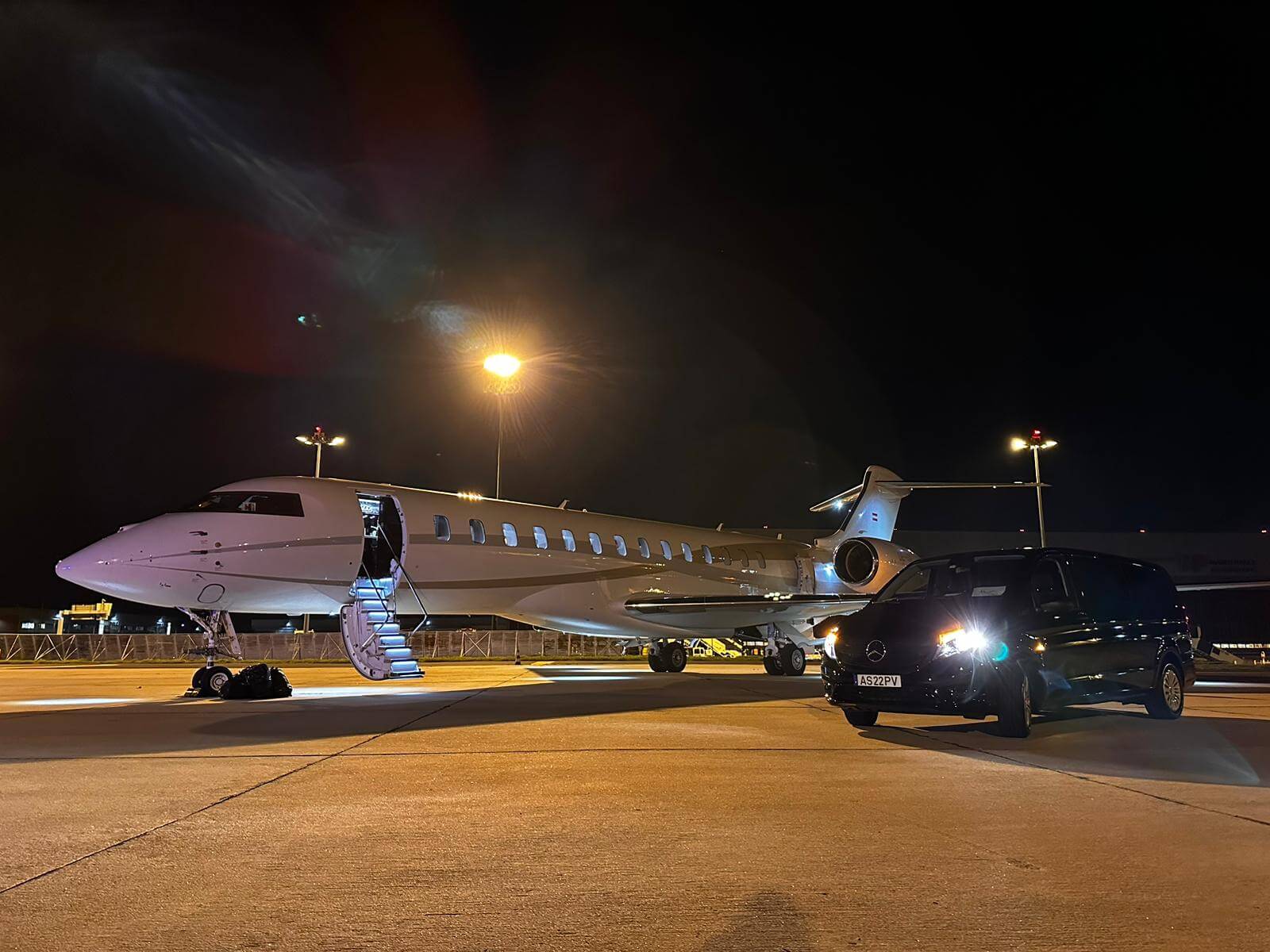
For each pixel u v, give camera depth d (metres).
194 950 3.05
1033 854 4.36
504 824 4.98
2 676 21.84
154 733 9.05
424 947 3.10
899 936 3.22
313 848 4.45
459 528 17.06
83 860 4.20
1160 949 3.11
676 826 4.95
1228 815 5.26
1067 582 9.81
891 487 27.97
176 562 13.66
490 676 20.80
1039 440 35.78
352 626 15.26
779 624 21.69
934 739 8.72
